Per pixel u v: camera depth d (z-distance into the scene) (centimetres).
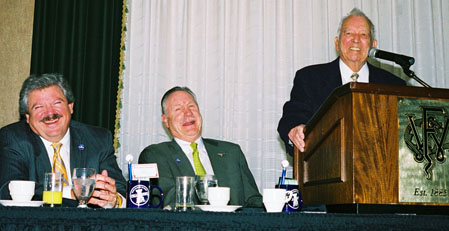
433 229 142
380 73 290
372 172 159
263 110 399
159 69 390
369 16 420
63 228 126
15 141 237
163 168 259
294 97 285
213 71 397
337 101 172
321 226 137
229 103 396
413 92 165
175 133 278
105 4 373
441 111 167
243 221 133
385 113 163
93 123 359
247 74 402
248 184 275
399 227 141
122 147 376
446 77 421
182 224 131
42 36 361
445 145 166
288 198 184
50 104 239
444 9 430
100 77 365
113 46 372
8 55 359
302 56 410
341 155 166
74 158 244
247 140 396
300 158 207
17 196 164
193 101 282
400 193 160
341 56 291
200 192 184
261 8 408
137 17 392
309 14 414
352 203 158
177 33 396
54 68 359
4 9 363
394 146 162
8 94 355
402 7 427
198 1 404
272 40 408
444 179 163
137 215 129
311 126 194
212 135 390
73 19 366
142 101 384
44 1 365
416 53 421
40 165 236
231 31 404
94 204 203
